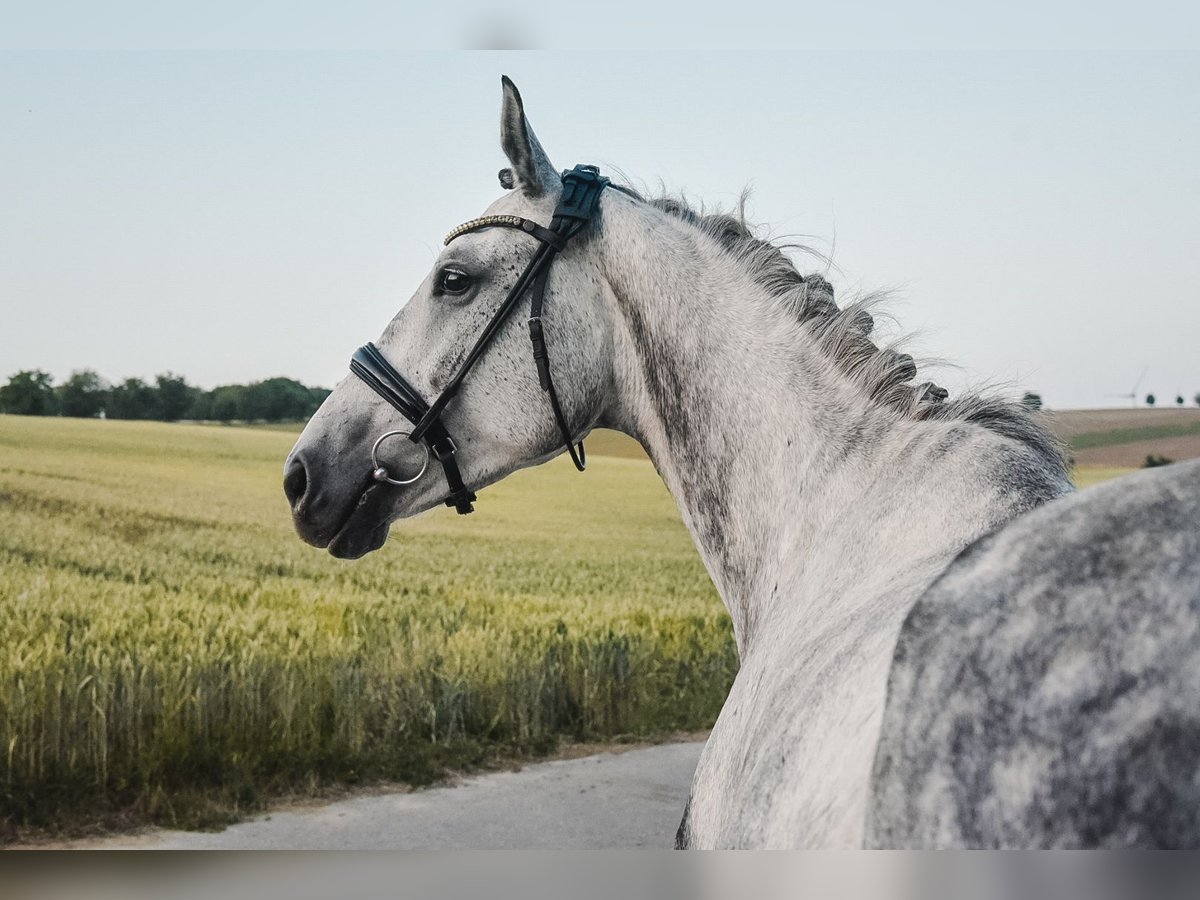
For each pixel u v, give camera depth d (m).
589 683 7.62
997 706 0.73
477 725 7.13
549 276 1.71
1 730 5.75
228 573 9.14
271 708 6.56
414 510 1.78
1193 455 13.04
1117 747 0.68
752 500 1.56
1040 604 0.76
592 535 12.12
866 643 1.04
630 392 1.73
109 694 6.02
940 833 0.72
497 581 9.83
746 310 1.61
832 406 1.49
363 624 7.77
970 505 1.22
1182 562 0.73
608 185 1.77
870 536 1.31
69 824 5.38
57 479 11.80
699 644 8.64
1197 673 0.68
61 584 8.14
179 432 14.89
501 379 1.71
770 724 1.16
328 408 1.81
